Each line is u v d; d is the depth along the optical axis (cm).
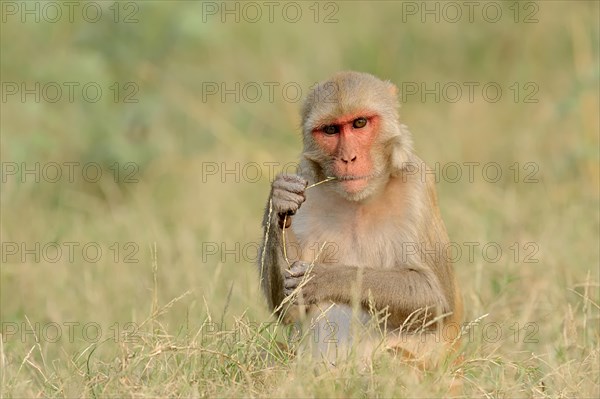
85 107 2428
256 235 2048
